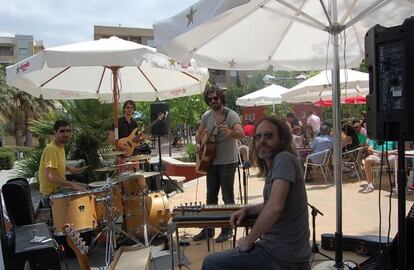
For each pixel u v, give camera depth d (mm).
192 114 18578
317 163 8719
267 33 4840
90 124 8055
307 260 2625
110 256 4215
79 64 4625
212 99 4809
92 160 7703
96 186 4547
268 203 2537
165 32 3305
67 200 4184
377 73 2555
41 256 3127
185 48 4078
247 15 4160
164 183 8219
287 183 2545
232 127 4789
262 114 22344
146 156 5695
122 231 4727
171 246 3299
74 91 7195
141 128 7020
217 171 4895
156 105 6797
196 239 5012
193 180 9641
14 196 4051
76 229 4148
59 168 4867
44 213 4734
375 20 4699
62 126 4848
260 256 2607
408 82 2391
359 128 10211
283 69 5453
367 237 4211
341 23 3943
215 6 2834
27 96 28578
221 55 4895
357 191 7457
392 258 2982
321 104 15039
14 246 3223
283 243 2582
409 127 2408
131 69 6836
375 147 8070
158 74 6855
